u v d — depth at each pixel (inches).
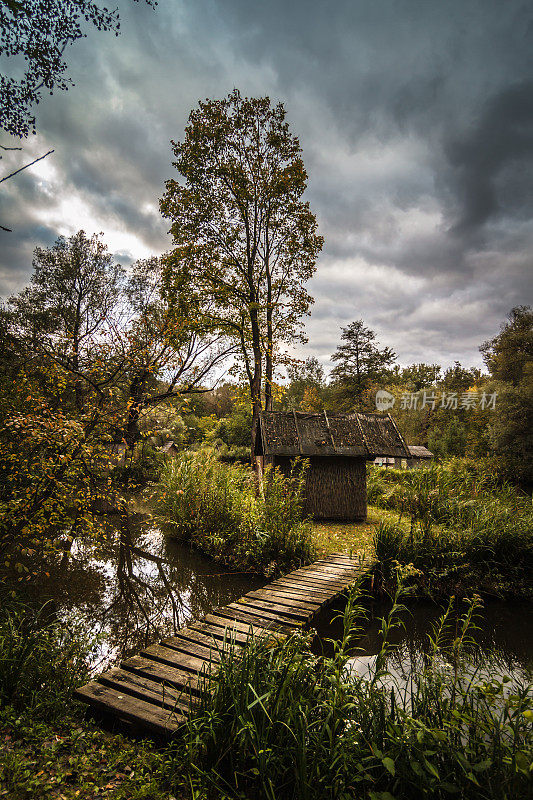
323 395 2361.0
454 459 884.6
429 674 136.6
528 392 1067.3
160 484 531.8
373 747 102.7
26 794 102.4
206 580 342.6
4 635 173.2
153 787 108.1
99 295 775.7
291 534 348.8
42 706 143.6
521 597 307.9
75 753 123.0
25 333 631.2
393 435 502.6
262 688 129.1
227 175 565.0
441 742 103.7
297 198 577.6
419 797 100.1
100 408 279.1
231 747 116.7
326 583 288.0
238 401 652.7
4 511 223.3
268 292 595.5
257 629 212.1
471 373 2025.1
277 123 571.8
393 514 516.1
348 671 135.8
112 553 402.0
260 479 478.0
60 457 223.6
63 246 771.4
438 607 290.7
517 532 327.9
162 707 144.0
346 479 486.9
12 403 270.5
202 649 190.1
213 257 569.9
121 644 235.5
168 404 418.9
